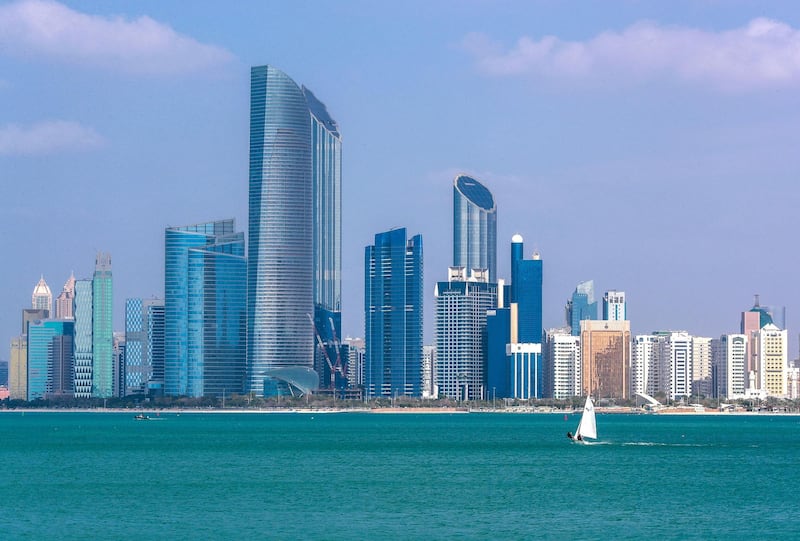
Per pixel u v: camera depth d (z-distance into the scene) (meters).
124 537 193.00
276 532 197.38
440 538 192.00
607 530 199.75
